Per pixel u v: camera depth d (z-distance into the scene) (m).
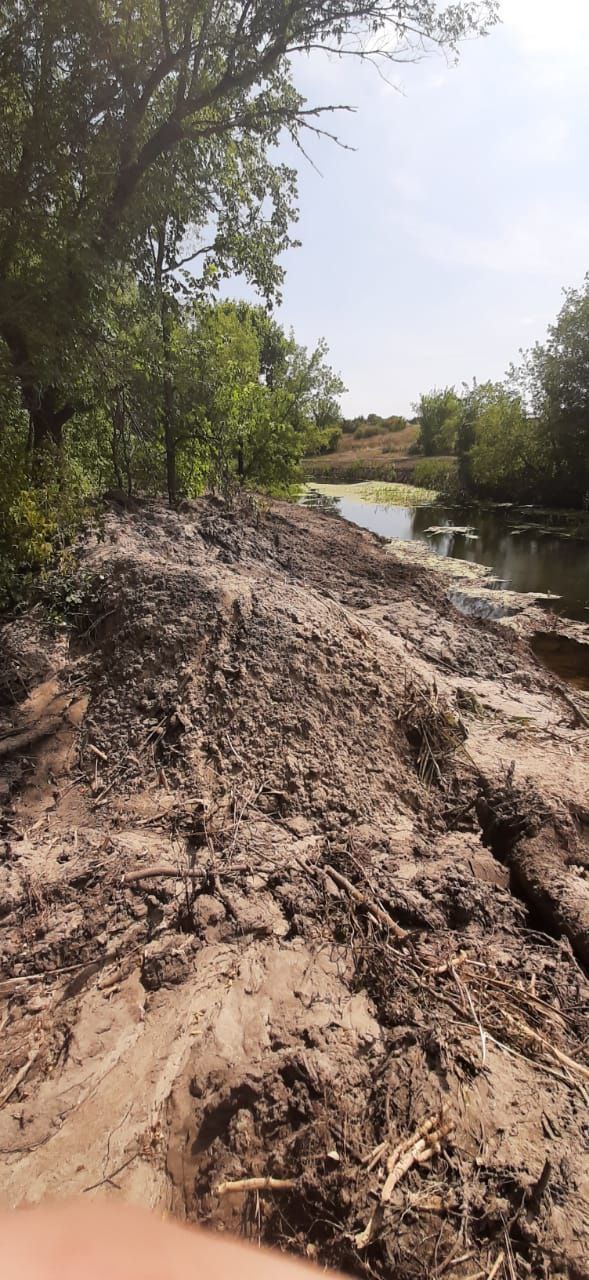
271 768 4.20
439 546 18.55
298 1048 2.49
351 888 3.34
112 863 3.35
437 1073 2.43
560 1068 2.54
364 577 11.12
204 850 3.53
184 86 8.37
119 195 8.16
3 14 6.59
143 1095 2.33
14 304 6.57
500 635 9.57
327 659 5.14
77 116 7.29
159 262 9.85
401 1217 1.98
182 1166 2.12
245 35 8.38
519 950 3.21
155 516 8.66
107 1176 2.09
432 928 3.21
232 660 4.86
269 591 6.06
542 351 26.23
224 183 10.54
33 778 4.01
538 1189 2.06
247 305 18.61
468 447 33.19
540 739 5.57
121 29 7.48
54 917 3.03
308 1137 2.16
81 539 6.85
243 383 15.84
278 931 3.09
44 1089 2.35
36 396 8.09
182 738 4.26
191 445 12.38
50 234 6.71
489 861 3.89
